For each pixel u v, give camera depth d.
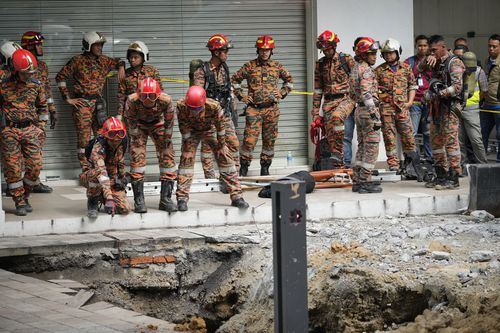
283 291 7.20
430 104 15.23
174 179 13.58
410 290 9.86
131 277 12.23
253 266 11.77
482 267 10.18
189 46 18.28
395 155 17.05
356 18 18.62
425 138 17.86
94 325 8.88
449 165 15.48
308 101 18.88
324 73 16.97
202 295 12.07
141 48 16.45
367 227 13.12
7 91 13.32
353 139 18.59
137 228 13.24
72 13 17.59
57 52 17.56
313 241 12.35
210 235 12.60
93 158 12.73
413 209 14.25
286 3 18.72
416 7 23.52
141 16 17.98
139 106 13.02
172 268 12.33
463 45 18.39
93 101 16.86
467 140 18.33
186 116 13.25
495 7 23.66
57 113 17.56
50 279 11.93
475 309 9.01
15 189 13.33
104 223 13.10
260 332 10.46
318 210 13.80
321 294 10.46
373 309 10.00
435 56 14.98
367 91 14.55
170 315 12.12
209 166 16.56
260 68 17.09
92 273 12.12
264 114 17.16
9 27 17.33
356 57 14.76
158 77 16.81
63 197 15.47
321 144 17.30
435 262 10.77
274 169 18.69
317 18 18.42
